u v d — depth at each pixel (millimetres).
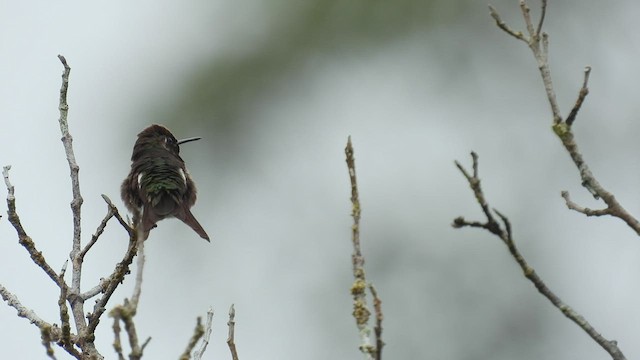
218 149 19172
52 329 8625
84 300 8773
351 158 7344
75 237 8961
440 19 20828
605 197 7441
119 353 6004
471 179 7129
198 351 7680
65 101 9430
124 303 6090
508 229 7168
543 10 7664
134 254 8875
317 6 19953
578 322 7082
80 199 9055
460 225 7156
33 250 8711
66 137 9273
